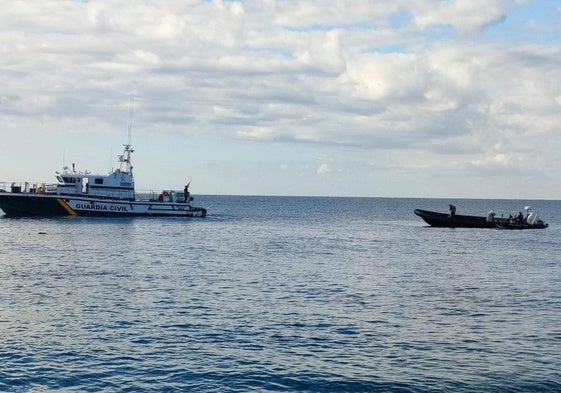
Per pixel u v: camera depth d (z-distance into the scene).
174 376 23.83
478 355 27.12
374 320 33.62
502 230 113.88
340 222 144.00
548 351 27.86
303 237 94.50
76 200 112.12
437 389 22.94
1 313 33.72
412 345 28.61
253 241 84.94
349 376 24.16
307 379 23.75
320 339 29.36
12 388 22.44
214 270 52.62
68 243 73.81
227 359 25.95
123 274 48.91
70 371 24.23
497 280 49.25
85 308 35.25
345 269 55.19
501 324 33.06
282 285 45.12
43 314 33.56
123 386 22.77
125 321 32.19
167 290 41.59
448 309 37.00
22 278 46.00
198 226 112.62
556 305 38.56
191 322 32.28
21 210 109.62
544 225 117.69
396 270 55.09
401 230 113.50
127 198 117.75
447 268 56.88
